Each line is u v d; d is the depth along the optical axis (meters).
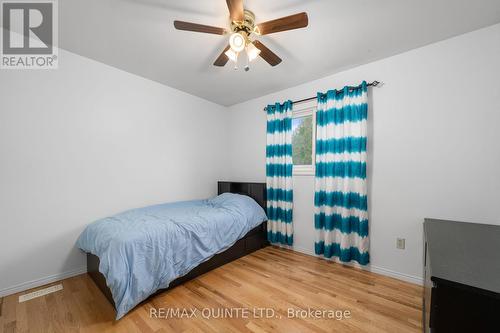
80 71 2.23
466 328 0.80
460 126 1.83
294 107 2.95
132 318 1.56
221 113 3.84
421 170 2.01
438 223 1.74
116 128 2.51
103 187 2.40
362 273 2.25
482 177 1.75
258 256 2.73
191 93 3.29
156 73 2.62
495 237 1.36
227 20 1.67
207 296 1.84
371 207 2.29
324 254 2.55
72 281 2.08
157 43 2.00
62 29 1.81
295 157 2.98
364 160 2.23
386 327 1.46
